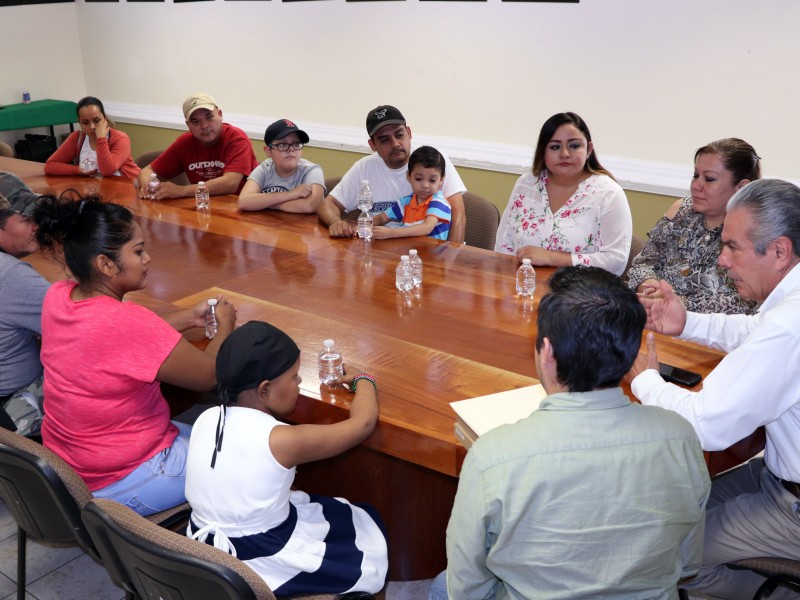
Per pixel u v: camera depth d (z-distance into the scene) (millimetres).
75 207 1710
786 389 1487
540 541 1118
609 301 1130
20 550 1997
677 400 1554
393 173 3320
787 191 1562
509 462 1112
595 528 1103
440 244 2844
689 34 3701
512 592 1204
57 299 1750
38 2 6203
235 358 1519
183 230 3066
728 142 2336
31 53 6273
